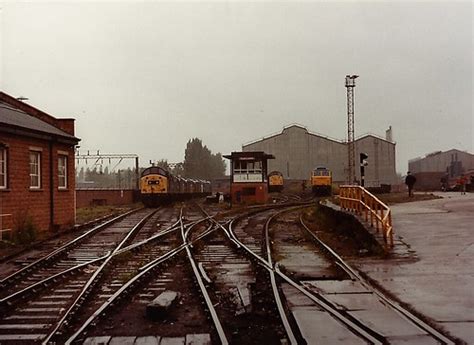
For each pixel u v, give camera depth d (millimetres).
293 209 38500
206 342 7340
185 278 12367
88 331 7938
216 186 102688
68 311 8797
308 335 7102
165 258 14477
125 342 7367
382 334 7031
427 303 8602
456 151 116688
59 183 25016
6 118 20844
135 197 58000
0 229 19141
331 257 14695
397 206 31484
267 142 94188
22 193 21047
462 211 25531
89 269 13656
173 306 9305
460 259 12578
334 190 69062
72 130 26969
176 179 55188
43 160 22984
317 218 28062
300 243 18797
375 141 91438
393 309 8328
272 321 8320
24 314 9102
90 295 10461
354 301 8992
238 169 47312
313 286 10398
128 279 11781
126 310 9344
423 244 14945
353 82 46656
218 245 18750
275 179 73000
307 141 92688
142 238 21219
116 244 18953
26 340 7582
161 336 7688
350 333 7184
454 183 78562
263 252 16078
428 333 7043
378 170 91125
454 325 7359
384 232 14234
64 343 7309
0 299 10094
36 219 22188
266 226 23875
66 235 22172
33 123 23625
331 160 91812
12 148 20328
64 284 11656
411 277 10734
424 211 26062
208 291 10602
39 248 18156
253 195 46969
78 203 57406
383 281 10422
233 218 29547
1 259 15102
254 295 10125
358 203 19109
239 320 8484
